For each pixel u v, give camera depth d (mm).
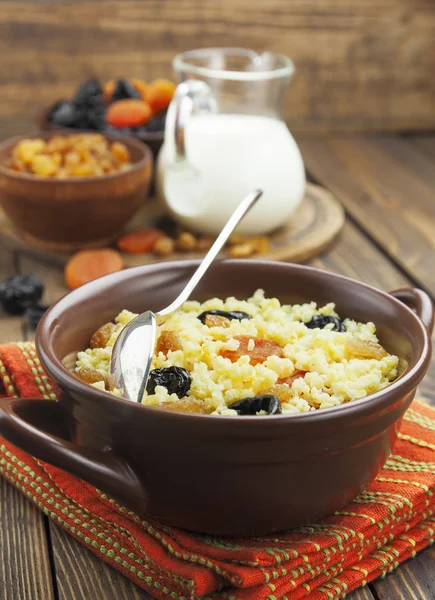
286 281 801
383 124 1375
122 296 782
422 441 767
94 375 732
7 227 1046
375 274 997
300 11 1315
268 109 1020
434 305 778
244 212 818
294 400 712
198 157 992
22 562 715
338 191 1162
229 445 646
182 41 1309
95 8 1281
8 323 925
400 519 718
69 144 1033
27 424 666
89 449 678
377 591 706
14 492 760
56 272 999
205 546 691
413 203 1139
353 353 751
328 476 688
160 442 654
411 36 1343
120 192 984
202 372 732
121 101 1096
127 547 710
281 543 699
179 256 1003
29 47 1286
